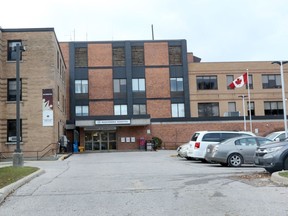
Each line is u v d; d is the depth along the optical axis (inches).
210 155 777.6
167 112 1956.2
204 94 1994.3
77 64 1956.2
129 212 317.4
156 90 1964.8
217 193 395.2
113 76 1961.1
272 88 2028.8
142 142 1813.5
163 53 1990.7
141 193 408.5
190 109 1978.3
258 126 1830.7
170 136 1831.9
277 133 948.6
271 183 453.4
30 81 1238.9
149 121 1774.1
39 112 1230.9
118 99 1950.1
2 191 406.9
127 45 1974.7
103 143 1841.8
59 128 1453.0
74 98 1920.5
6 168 698.2
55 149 1266.0
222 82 2011.6
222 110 1995.6
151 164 864.9
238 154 755.4
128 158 1142.3
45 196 407.2
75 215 313.1
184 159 1042.1
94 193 419.8
